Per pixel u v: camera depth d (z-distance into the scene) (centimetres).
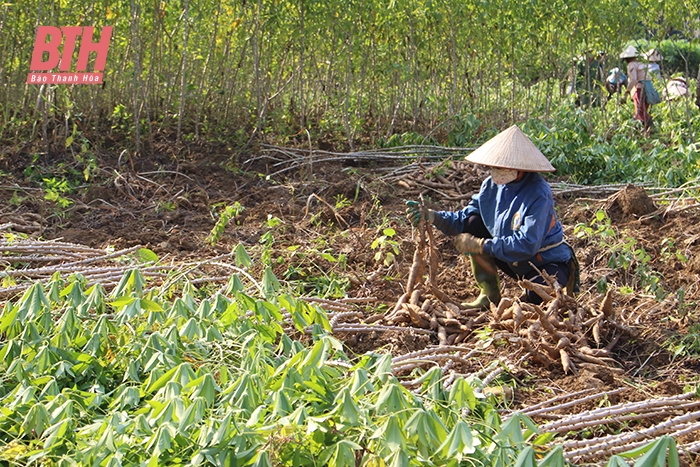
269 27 916
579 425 333
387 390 244
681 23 1006
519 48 958
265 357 308
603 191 755
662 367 417
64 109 873
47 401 284
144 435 252
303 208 693
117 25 917
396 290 514
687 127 997
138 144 832
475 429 264
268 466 223
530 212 448
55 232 617
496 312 432
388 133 952
